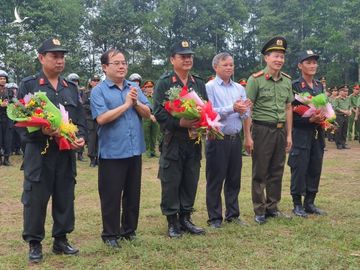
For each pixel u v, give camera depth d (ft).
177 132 15.78
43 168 13.82
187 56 15.87
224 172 17.26
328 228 16.92
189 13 141.49
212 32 141.38
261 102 17.89
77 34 113.91
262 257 14.01
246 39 150.41
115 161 14.65
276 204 18.65
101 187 14.85
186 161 16.24
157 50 129.39
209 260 13.88
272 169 18.37
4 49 93.86
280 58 17.76
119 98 14.79
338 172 30.40
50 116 13.14
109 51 14.88
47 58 13.97
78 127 14.78
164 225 17.99
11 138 34.81
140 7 141.90
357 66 131.64
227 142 17.04
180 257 14.07
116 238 15.06
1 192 25.25
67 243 14.78
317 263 13.37
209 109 15.16
